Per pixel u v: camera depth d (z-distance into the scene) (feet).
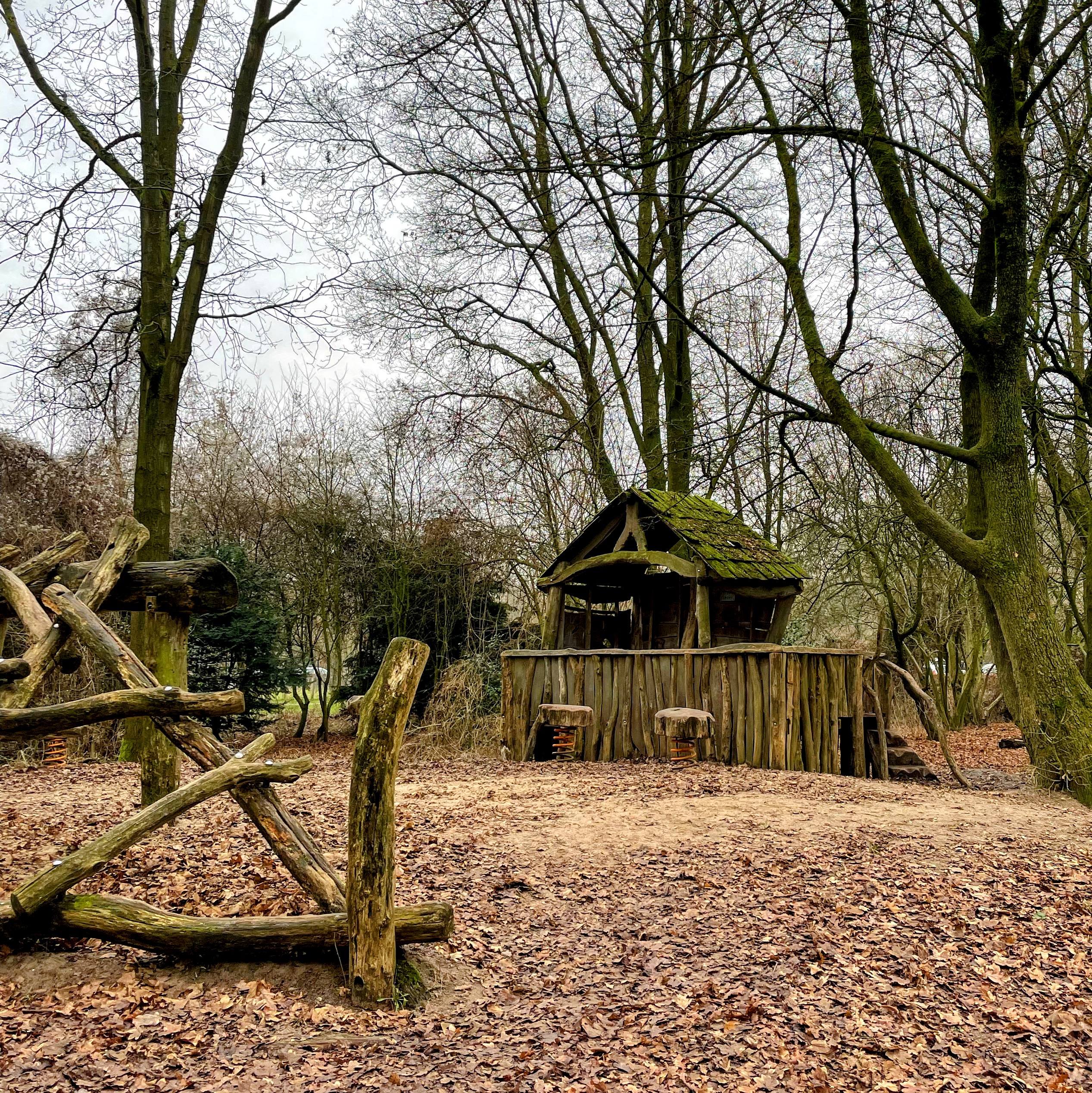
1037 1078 15.62
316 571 77.61
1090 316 54.70
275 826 18.03
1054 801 38.17
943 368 50.08
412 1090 14.15
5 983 16.42
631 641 62.95
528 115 49.03
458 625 79.77
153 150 43.11
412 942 17.44
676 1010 17.34
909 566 68.69
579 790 36.88
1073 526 57.21
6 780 38.58
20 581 22.68
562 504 73.87
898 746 49.70
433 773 44.68
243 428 81.61
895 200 41.88
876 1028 16.96
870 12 39.47
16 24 43.47
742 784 37.96
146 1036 15.10
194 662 68.95
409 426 74.74
